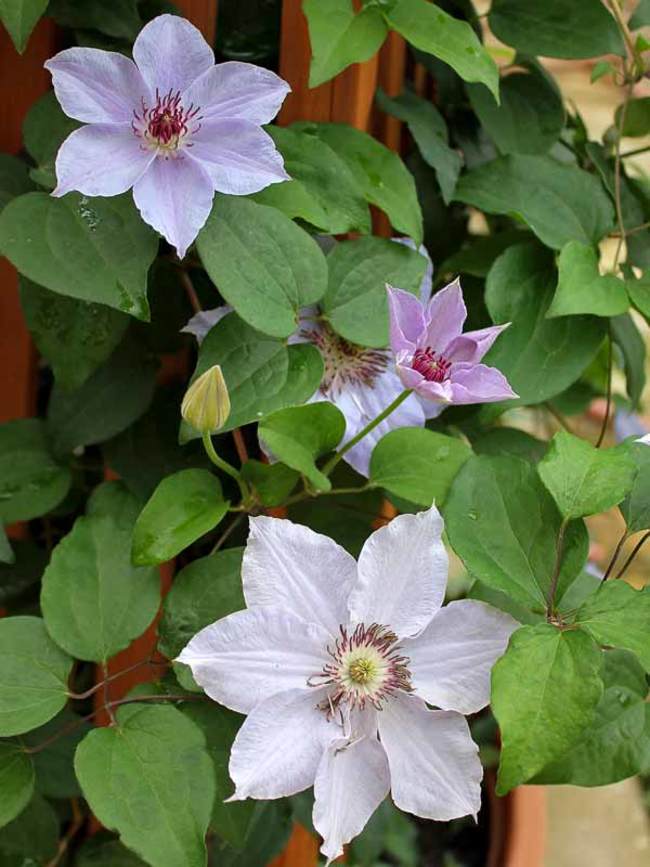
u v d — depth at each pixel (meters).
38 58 0.60
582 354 0.59
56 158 0.51
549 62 1.53
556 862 1.10
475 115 0.74
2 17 0.49
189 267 0.63
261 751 0.46
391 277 0.56
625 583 0.47
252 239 0.51
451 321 0.48
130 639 0.51
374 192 0.57
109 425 0.60
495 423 0.96
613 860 1.11
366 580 0.46
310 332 0.58
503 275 0.60
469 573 0.48
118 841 0.64
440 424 0.66
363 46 0.54
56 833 0.62
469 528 0.49
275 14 0.63
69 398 0.60
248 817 0.52
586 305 0.56
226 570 0.52
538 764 0.43
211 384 0.47
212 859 0.68
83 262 0.49
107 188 0.48
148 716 0.48
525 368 0.59
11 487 0.60
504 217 0.75
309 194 0.55
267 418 0.50
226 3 0.62
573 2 0.65
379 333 0.55
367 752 0.47
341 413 0.51
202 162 0.50
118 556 0.52
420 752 0.47
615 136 0.73
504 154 0.67
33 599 0.69
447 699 0.47
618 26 0.67
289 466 0.52
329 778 0.46
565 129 0.78
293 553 0.46
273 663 0.46
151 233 0.50
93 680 0.72
